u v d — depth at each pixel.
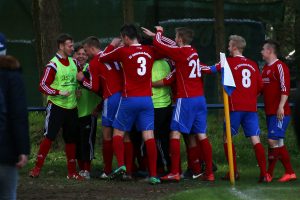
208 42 47.75
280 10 47.78
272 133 29.39
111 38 46.66
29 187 27.52
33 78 46.91
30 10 47.06
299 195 25.45
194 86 28.61
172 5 47.19
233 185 27.91
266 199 24.58
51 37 36.69
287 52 46.72
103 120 29.34
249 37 48.41
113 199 24.78
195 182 28.95
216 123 43.88
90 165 31.09
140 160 30.64
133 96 27.94
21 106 16.94
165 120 29.84
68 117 29.50
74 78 29.50
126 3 38.84
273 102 29.25
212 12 47.72
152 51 28.31
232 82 27.91
